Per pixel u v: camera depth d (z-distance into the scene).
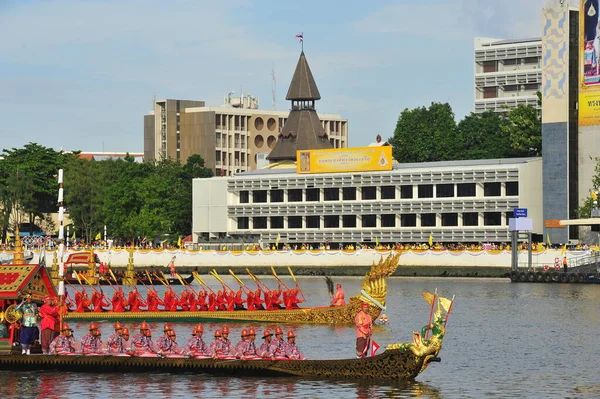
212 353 108.50
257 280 186.38
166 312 164.88
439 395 100.12
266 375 105.50
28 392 99.75
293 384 102.75
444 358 124.75
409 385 103.25
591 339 143.00
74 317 166.50
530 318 171.62
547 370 115.75
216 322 163.88
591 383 107.69
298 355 108.44
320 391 99.75
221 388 100.94
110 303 174.12
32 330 109.69
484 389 103.81
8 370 109.75
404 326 159.38
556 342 139.88
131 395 98.19
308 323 161.62
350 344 136.62
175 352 109.56
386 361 103.44
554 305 196.12
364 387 101.81
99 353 110.12
